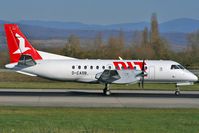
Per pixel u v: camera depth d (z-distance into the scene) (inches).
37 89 4574.3
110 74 3983.8
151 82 4311.0
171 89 4845.0
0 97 3725.4
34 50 4222.4
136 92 4377.5
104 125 2359.7
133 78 4013.3
